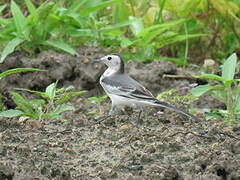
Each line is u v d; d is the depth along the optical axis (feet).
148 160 33.65
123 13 62.75
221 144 35.27
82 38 58.13
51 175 31.12
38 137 37.91
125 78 45.80
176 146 35.37
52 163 33.17
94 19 58.44
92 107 48.37
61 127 40.83
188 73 54.49
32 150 35.01
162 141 36.83
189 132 37.76
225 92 48.29
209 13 60.08
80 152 35.50
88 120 43.32
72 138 38.11
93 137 38.14
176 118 42.98
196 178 30.91
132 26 58.65
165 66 53.62
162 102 41.81
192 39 61.98
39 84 52.01
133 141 37.01
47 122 41.96
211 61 59.06
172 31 61.26
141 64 54.34
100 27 59.31
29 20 54.65
